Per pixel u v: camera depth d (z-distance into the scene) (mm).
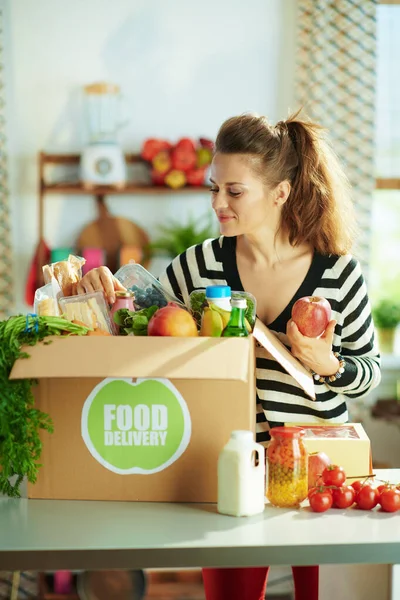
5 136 3967
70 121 3992
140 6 3982
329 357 1705
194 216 4070
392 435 4109
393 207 4324
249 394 1529
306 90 4027
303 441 1550
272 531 1402
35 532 1398
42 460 1575
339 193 1872
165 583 3580
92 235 4016
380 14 4160
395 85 4223
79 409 1555
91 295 1646
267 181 1749
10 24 3941
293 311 1694
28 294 3869
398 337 4301
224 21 4008
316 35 4004
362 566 1782
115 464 1562
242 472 1472
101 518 1470
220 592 1729
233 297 1691
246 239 1889
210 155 3871
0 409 1517
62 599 3295
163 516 1479
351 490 1533
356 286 1858
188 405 1538
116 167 3824
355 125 4051
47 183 3986
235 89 4035
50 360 1486
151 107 4020
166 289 1904
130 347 1498
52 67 3969
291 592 3381
